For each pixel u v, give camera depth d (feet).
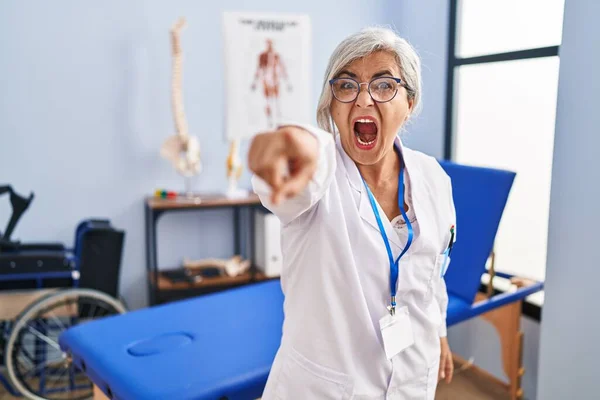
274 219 10.00
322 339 3.04
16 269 7.84
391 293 3.15
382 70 2.91
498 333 8.30
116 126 9.75
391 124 2.96
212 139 10.39
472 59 9.58
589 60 5.42
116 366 5.23
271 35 10.48
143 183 10.05
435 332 3.51
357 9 11.09
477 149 9.82
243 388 4.99
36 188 9.43
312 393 3.11
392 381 3.27
